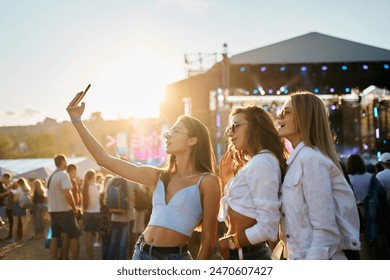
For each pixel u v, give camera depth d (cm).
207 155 325
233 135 321
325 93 2450
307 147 281
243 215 295
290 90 2377
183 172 321
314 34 2125
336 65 2103
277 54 2084
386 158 742
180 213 307
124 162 337
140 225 945
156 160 3055
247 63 2059
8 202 1386
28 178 2117
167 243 305
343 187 277
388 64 2103
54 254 833
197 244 952
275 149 310
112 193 835
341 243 275
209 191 312
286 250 301
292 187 276
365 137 2334
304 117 286
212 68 2145
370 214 689
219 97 2141
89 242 934
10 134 4812
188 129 321
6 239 1362
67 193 820
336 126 2406
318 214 265
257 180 287
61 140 4875
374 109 2205
